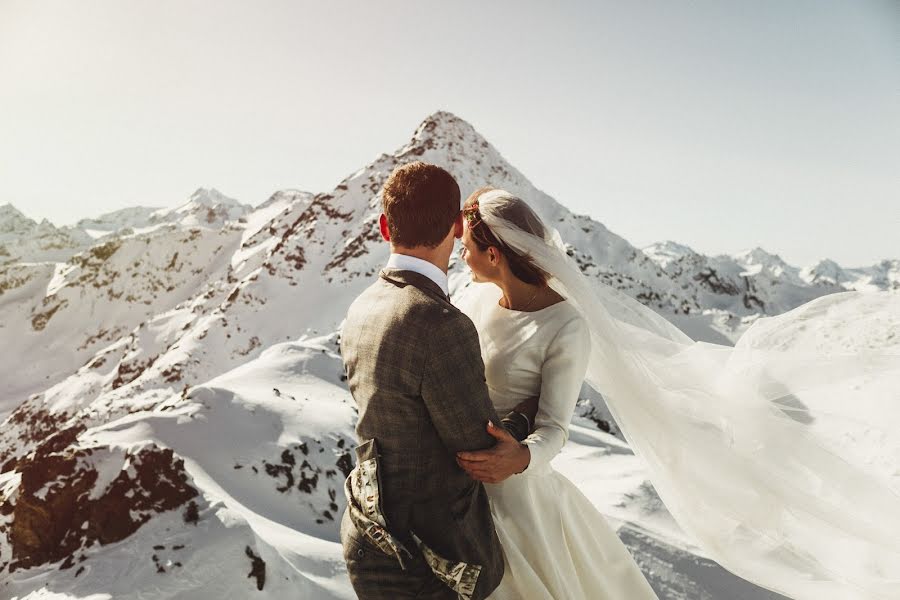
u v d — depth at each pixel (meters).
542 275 1.76
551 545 1.73
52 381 167.62
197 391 9.02
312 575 4.97
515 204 1.79
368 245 126.81
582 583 1.83
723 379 1.74
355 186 147.62
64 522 4.62
